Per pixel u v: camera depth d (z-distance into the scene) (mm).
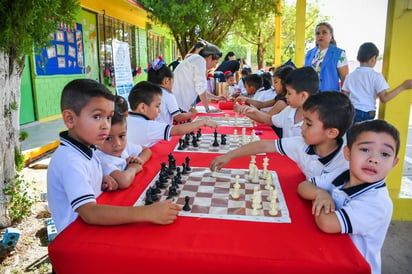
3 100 3068
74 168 1397
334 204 1381
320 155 1771
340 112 1618
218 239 1216
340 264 1075
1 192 3133
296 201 1554
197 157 2291
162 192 1651
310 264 1084
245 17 7641
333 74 4484
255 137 2727
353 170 1365
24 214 3359
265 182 1796
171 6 6879
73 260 1169
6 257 2750
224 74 7562
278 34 8398
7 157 3166
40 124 7258
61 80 7961
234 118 3893
